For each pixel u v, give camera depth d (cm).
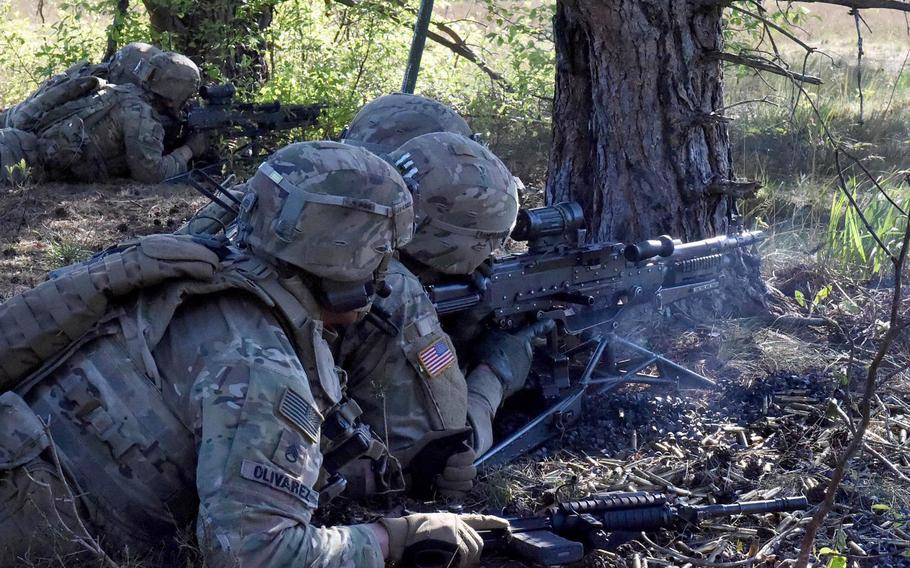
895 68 1376
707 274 569
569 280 486
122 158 889
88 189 853
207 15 1095
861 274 659
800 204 800
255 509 270
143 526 302
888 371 526
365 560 296
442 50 1218
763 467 435
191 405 288
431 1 718
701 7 575
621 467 436
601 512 365
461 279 435
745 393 505
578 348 504
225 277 307
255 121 954
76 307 298
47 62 1159
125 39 1077
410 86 729
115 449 294
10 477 289
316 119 987
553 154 639
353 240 310
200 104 1046
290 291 312
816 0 526
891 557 370
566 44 613
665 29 577
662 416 481
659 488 418
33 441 289
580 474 431
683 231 601
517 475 423
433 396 383
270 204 311
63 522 286
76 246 677
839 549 351
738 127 994
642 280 526
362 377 380
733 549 370
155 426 294
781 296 636
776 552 368
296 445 284
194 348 296
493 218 415
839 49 1562
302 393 291
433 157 411
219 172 951
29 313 299
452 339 454
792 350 555
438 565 314
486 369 445
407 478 385
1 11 1316
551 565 335
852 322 595
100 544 299
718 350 552
